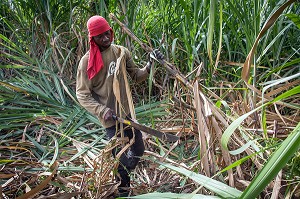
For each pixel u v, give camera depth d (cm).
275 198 217
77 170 320
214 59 402
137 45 467
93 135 384
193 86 269
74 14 541
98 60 272
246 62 221
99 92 286
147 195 202
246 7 334
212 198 191
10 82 471
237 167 261
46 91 459
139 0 478
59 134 383
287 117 321
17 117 407
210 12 199
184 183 282
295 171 228
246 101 321
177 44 441
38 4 521
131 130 295
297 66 378
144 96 456
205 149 244
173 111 407
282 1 300
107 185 289
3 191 293
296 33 403
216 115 262
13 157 354
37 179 303
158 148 366
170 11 439
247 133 274
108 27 271
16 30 520
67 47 518
